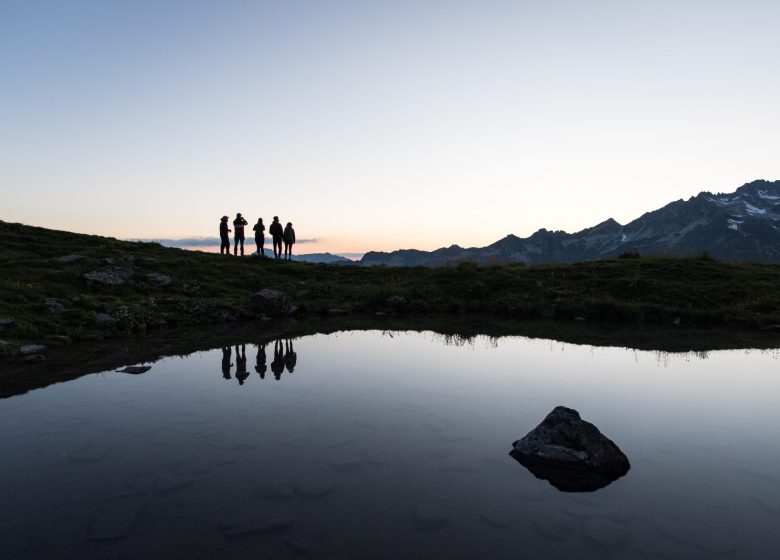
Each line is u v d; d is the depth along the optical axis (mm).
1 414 8281
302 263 32156
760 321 18422
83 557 4367
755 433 7586
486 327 18625
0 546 4527
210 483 5809
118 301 18938
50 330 15078
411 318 21219
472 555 4434
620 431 7664
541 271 28406
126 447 6891
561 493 5652
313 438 7246
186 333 16859
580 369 11688
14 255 23016
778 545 4648
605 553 4488
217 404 8875
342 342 15312
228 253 32312
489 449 6887
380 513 5152
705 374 11234
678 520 5086
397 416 8242
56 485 5754
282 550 4484
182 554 4414
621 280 24984
